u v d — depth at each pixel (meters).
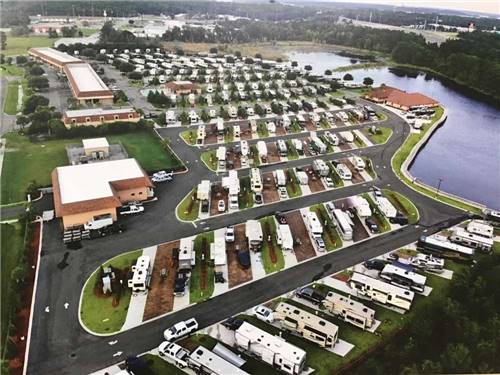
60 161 88.00
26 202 72.12
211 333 46.66
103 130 103.81
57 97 134.75
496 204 83.94
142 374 40.88
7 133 102.75
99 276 54.53
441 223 70.56
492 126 133.25
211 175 85.19
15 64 176.62
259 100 139.12
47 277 54.56
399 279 54.50
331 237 64.94
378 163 94.12
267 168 89.25
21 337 45.41
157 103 131.62
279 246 62.62
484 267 53.38
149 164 88.12
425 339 44.28
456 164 103.31
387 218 71.00
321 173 85.19
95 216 66.00
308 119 121.38
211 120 117.81
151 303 50.97
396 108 137.38
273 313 48.50
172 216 70.00
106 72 172.75
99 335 46.09
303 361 41.59
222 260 56.97
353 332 47.16
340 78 183.50
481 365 40.31
